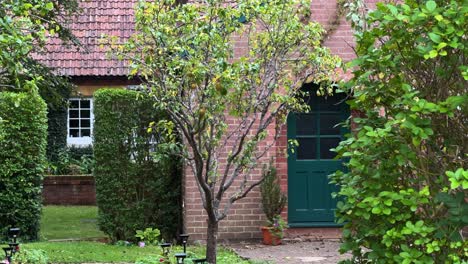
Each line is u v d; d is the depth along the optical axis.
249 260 9.07
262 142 11.20
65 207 17.62
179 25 7.23
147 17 7.20
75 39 14.66
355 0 7.20
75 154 19.89
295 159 11.72
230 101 7.41
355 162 4.38
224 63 6.91
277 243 10.82
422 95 4.40
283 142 11.53
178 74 7.57
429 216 4.29
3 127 10.83
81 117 20.48
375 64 4.43
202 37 6.98
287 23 7.75
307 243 10.94
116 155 11.23
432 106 4.02
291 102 7.93
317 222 11.69
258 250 10.22
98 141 11.22
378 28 4.49
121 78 18.72
